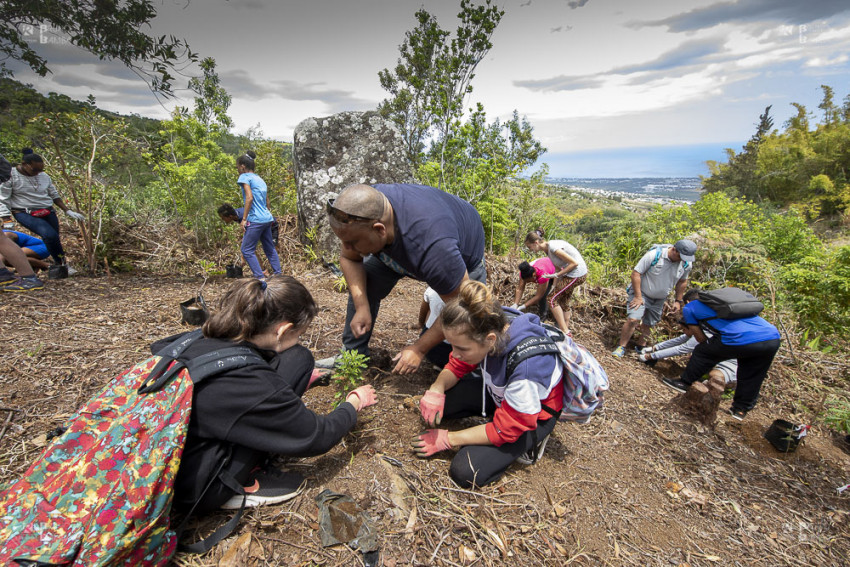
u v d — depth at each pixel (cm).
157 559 152
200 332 179
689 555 209
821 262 610
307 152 648
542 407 232
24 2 290
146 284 520
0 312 371
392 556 179
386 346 377
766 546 225
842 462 322
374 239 217
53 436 215
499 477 233
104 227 584
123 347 327
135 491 139
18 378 270
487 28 630
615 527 217
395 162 679
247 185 504
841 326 548
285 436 174
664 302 496
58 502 136
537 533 204
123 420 147
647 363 465
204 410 158
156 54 338
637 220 909
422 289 576
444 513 204
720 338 367
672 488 258
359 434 249
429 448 234
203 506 176
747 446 327
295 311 182
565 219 970
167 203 736
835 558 225
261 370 167
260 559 171
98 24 313
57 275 504
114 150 587
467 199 727
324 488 208
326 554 176
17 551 125
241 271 595
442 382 242
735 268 700
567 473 251
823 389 437
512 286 583
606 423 318
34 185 496
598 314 566
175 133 653
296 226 709
